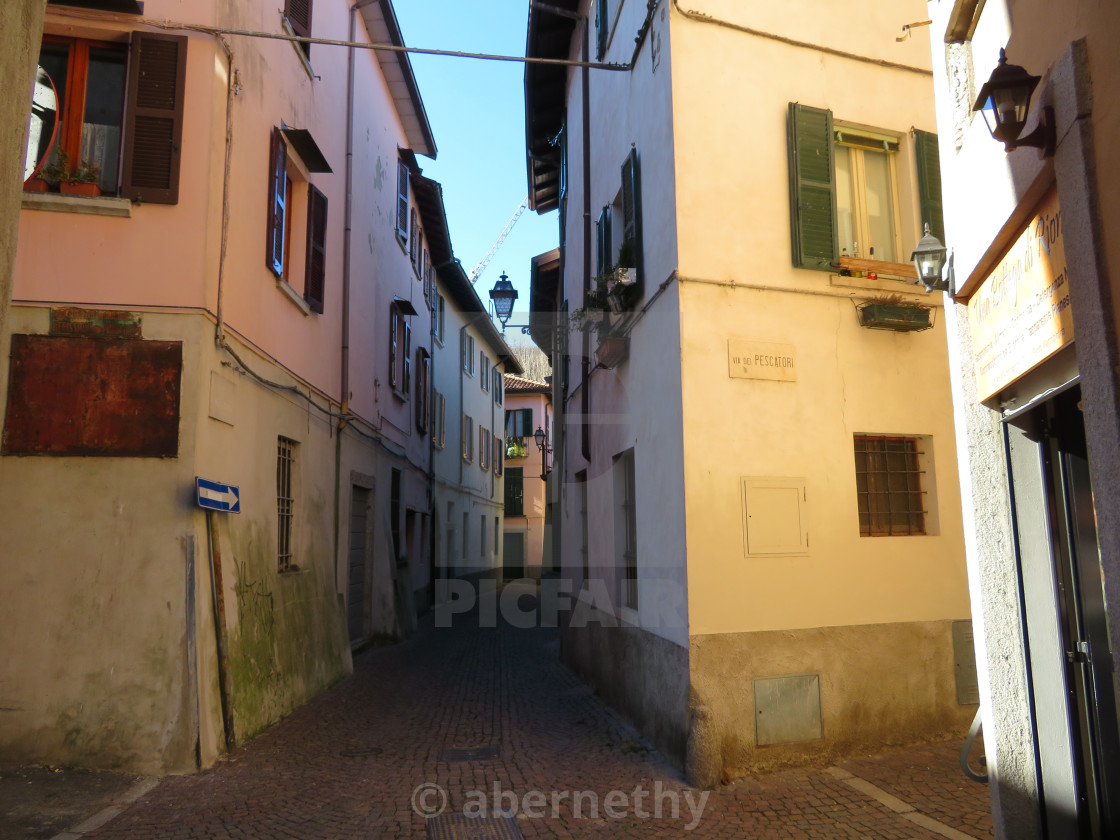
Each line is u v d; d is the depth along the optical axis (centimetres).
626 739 631
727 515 569
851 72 669
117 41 627
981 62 383
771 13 648
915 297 641
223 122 645
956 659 609
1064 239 294
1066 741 358
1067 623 360
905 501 639
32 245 583
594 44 918
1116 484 265
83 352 580
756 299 602
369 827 439
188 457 582
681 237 591
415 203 1584
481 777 534
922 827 439
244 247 691
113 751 532
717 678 549
